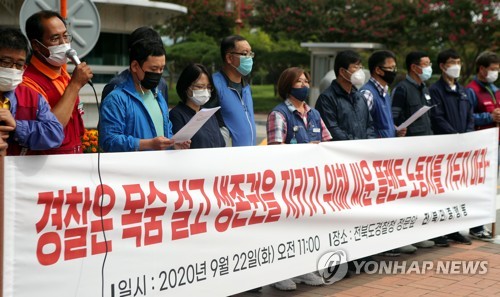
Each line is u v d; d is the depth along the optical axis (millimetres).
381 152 5965
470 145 6984
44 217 3646
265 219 4902
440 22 28938
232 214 4660
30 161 3566
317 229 5344
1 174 3445
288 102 5633
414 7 29609
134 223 4082
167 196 4246
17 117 3762
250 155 4797
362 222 5762
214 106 5410
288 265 5105
